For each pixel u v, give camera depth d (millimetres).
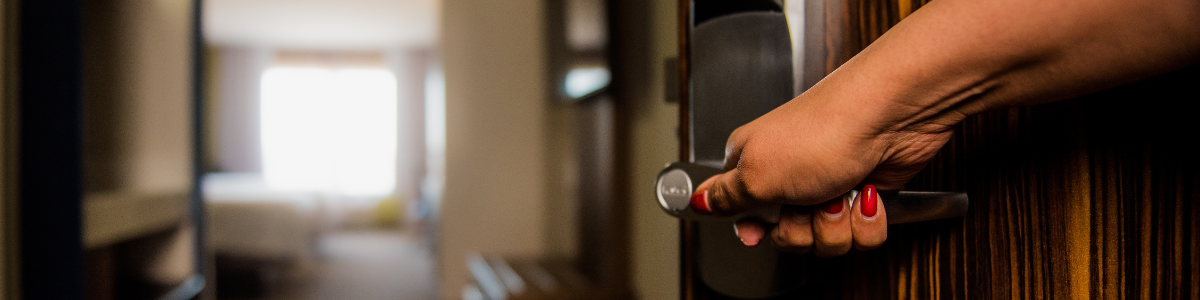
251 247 4969
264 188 6750
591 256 2592
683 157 698
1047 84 457
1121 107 518
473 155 3641
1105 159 522
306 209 5176
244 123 10203
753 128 526
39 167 1603
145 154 2342
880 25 591
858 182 509
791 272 635
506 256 3516
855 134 487
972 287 575
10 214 1582
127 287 2373
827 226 526
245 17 8383
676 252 1496
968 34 459
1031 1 447
